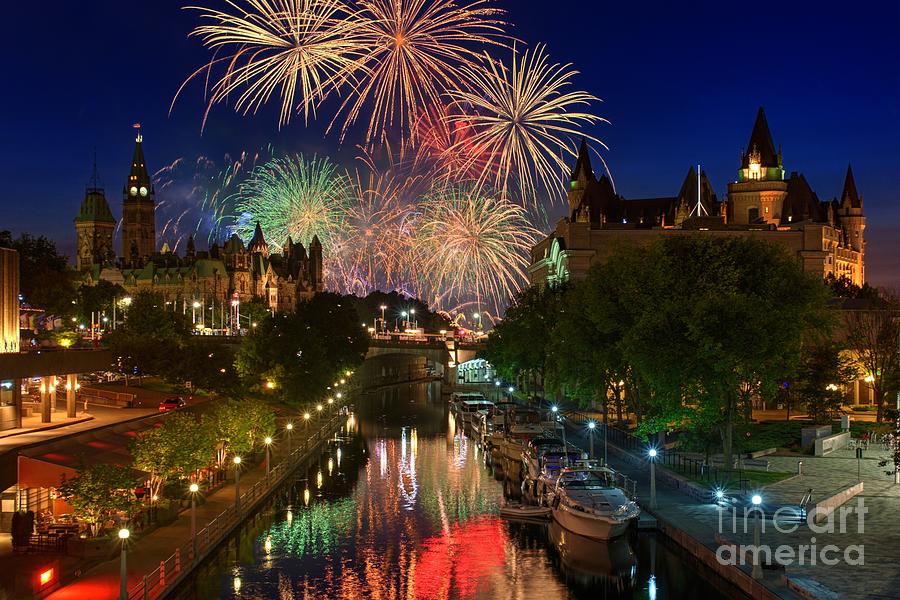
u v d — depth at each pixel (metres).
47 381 86.25
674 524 61.50
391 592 56.78
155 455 65.81
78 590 49.78
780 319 74.38
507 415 118.62
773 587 47.69
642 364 78.06
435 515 77.62
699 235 91.88
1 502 63.16
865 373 117.44
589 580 58.97
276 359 141.75
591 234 185.25
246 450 85.69
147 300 164.88
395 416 164.25
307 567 62.00
